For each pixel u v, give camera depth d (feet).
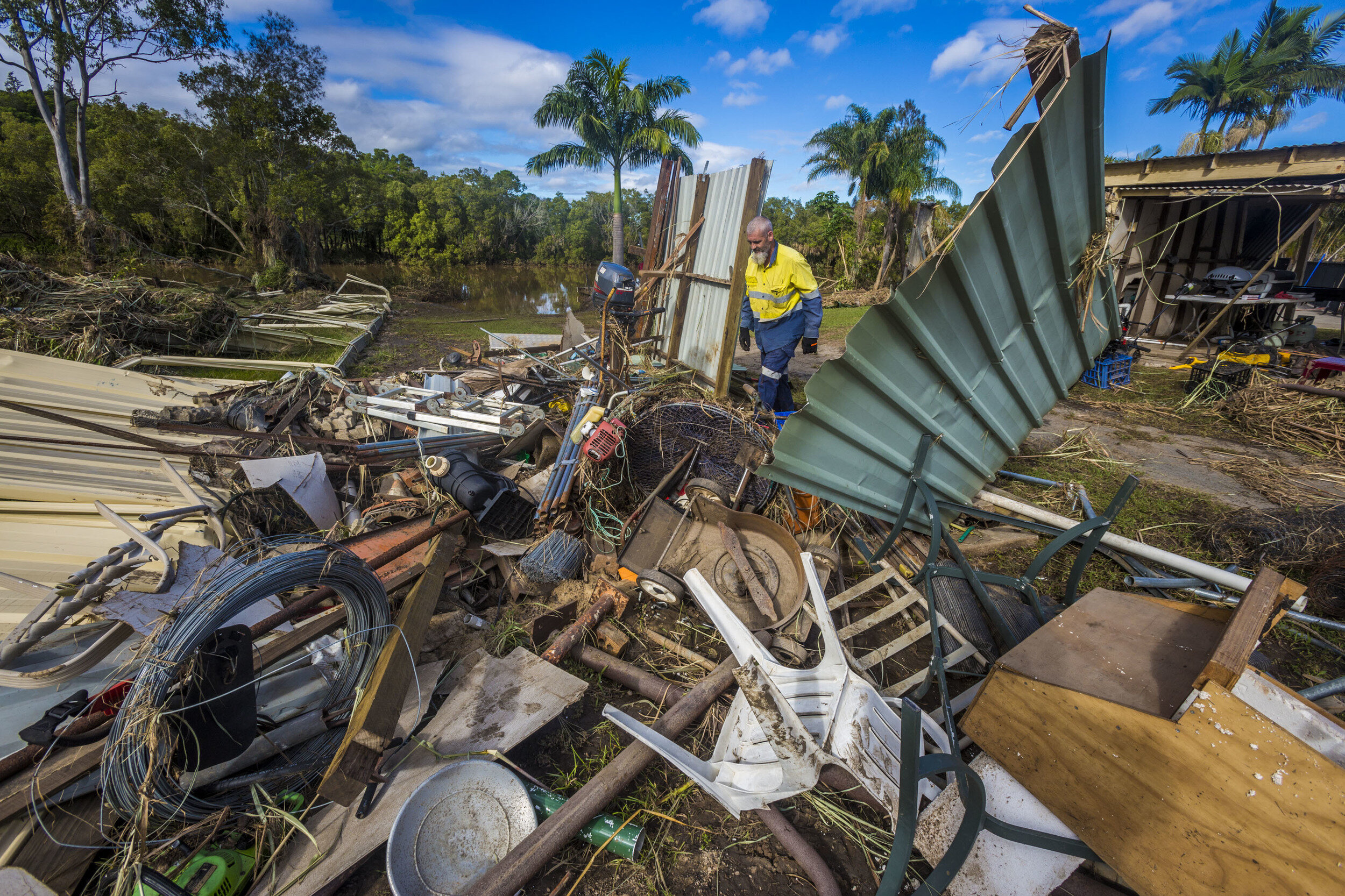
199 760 6.17
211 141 82.48
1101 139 7.18
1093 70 6.14
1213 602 10.90
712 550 11.55
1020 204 7.11
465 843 6.27
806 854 6.48
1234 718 4.72
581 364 22.34
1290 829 4.38
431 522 11.57
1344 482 15.81
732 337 16.53
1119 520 14.05
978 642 9.86
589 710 8.71
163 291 29.30
